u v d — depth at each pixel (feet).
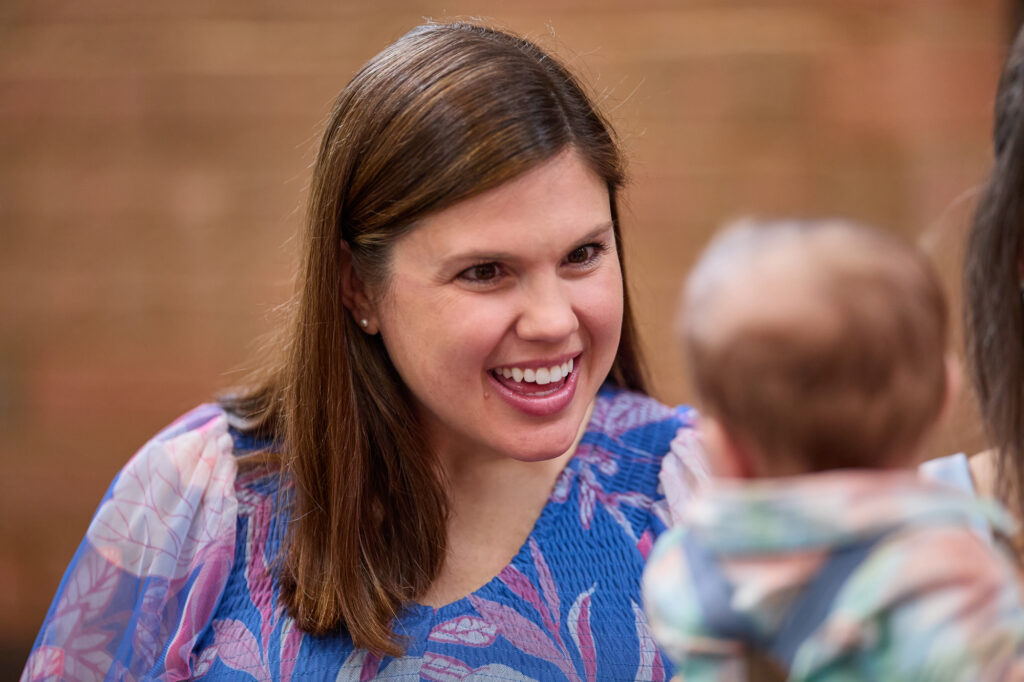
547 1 16.60
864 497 3.97
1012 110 4.46
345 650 6.02
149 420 17.74
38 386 17.90
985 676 3.55
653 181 16.72
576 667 5.89
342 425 6.09
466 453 6.40
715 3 16.37
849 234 4.42
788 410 4.18
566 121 5.51
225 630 6.31
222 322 17.62
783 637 4.01
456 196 5.32
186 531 6.55
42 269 17.78
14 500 17.89
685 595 4.33
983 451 5.40
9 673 16.42
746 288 4.32
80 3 17.34
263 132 17.34
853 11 16.14
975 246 4.71
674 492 6.29
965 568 3.75
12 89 17.56
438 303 5.55
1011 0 15.72
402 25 16.92
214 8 17.19
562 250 5.45
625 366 6.98
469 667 5.89
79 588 6.59
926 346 4.17
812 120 16.37
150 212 17.61
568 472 6.44
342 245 6.01
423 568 6.17
